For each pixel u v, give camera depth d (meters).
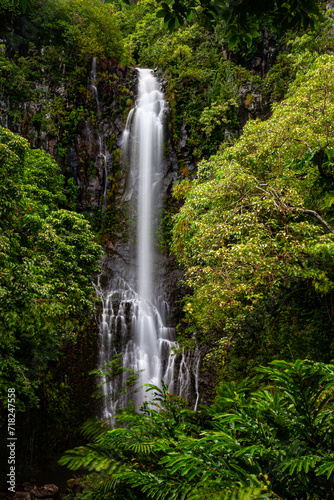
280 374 2.37
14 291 8.84
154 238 22.12
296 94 8.85
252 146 8.55
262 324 7.14
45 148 21.69
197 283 8.22
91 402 14.14
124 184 23.42
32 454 12.04
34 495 8.80
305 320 6.75
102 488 2.52
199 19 23.25
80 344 15.66
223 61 23.75
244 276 6.97
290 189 6.82
